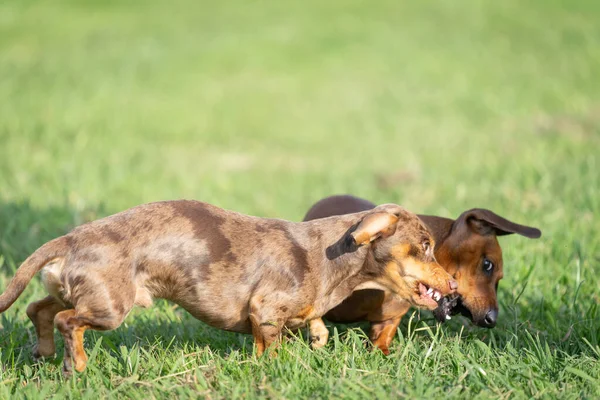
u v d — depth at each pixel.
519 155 25.72
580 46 44.31
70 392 9.34
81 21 54.12
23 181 21.94
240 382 9.56
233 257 10.27
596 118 30.73
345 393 9.13
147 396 9.34
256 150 29.41
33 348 10.80
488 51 44.31
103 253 9.75
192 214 10.35
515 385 9.60
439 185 22.50
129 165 25.39
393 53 44.75
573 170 21.70
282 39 48.09
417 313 12.63
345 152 28.84
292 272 10.30
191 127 32.03
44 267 9.93
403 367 10.11
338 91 38.28
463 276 11.95
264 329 10.22
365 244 10.26
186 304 10.41
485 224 11.95
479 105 34.84
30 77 39.28
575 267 14.20
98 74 40.31
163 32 50.56
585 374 9.59
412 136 30.64
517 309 12.52
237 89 38.75
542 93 35.88
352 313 11.74
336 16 53.25
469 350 10.67
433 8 54.00
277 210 20.62
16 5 58.59
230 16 54.69
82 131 29.53
